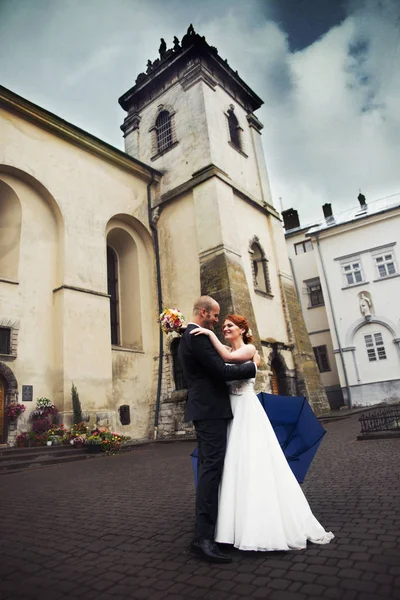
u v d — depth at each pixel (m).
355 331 26.66
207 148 19.02
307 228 31.66
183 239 18.69
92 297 15.18
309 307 30.47
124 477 7.38
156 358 18.03
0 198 14.64
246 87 23.97
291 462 3.51
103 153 17.62
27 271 14.04
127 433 16.03
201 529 2.91
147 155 22.08
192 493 5.43
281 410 3.61
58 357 13.77
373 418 11.09
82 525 4.13
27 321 13.60
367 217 27.09
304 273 31.28
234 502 3.01
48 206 15.38
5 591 2.58
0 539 3.78
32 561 3.12
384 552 2.73
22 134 14.80
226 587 2.41
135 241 19.14
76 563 3.02
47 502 5.49
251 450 3.06
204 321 3.48
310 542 3.05
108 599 2.37
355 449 8.41
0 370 12.51
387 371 25.28
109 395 14.63
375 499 4.23
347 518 3.63
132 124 23.58
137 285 18.72
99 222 16.77
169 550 3.15
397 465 6.10
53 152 15.73
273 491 2.96
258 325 18.39
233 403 3.25
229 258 17.12
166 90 22.17
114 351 16.64
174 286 18.48
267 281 20.25
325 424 15.99
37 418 12.80
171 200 19.58
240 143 22.44
